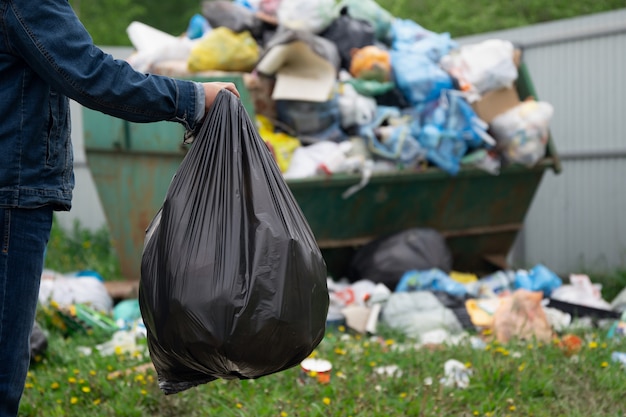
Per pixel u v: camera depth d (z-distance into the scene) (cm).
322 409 373
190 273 233
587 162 855
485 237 764
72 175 245
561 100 871
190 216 242
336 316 589
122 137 708
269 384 409
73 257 978
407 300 595
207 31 730
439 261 667
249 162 249
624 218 823
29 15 220
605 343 503
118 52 1048
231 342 229
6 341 228
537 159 713
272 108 659
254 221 239
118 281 754
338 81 678
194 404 385
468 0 1919
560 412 392
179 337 233
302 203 650
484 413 381
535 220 912
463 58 716
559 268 887
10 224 226
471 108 696
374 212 692
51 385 415
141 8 2200
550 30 872
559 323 581
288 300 234
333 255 695
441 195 713
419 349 491
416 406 379
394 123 676
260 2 725
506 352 458
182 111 244
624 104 811
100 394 402
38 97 229
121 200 726
